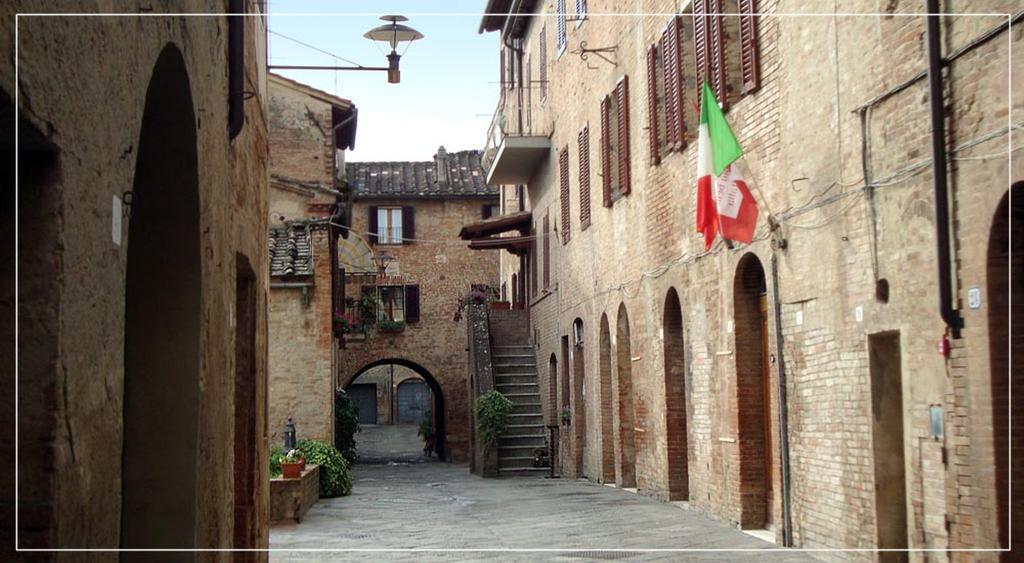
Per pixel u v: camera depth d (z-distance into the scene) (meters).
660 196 19.12
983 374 8.92
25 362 4.33
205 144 7.70
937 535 9.77
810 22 12.38
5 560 4.33
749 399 15.09
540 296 33.25
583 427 27.66
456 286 46.91
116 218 5.14
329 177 27.64
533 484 26.83
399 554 13.89
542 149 31.72
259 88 12.22
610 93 23.19
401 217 47.12
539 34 32.78
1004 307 8.80
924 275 9.92
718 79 15.44
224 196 8.84
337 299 29.03
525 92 35.53
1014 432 8.80
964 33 9.03
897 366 11.07
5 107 3.81
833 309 11.98
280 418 25.17
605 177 23.50
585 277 26.30
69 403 4.49
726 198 13.68
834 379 12.00
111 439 5.11
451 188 47.22
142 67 5.60
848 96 11.42
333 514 20.09
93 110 4.71
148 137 7.25
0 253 4.32
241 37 9.27
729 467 15.44
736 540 13.98
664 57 18.56
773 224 13.66
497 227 36.69
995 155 8.59
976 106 8.90
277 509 18.17
